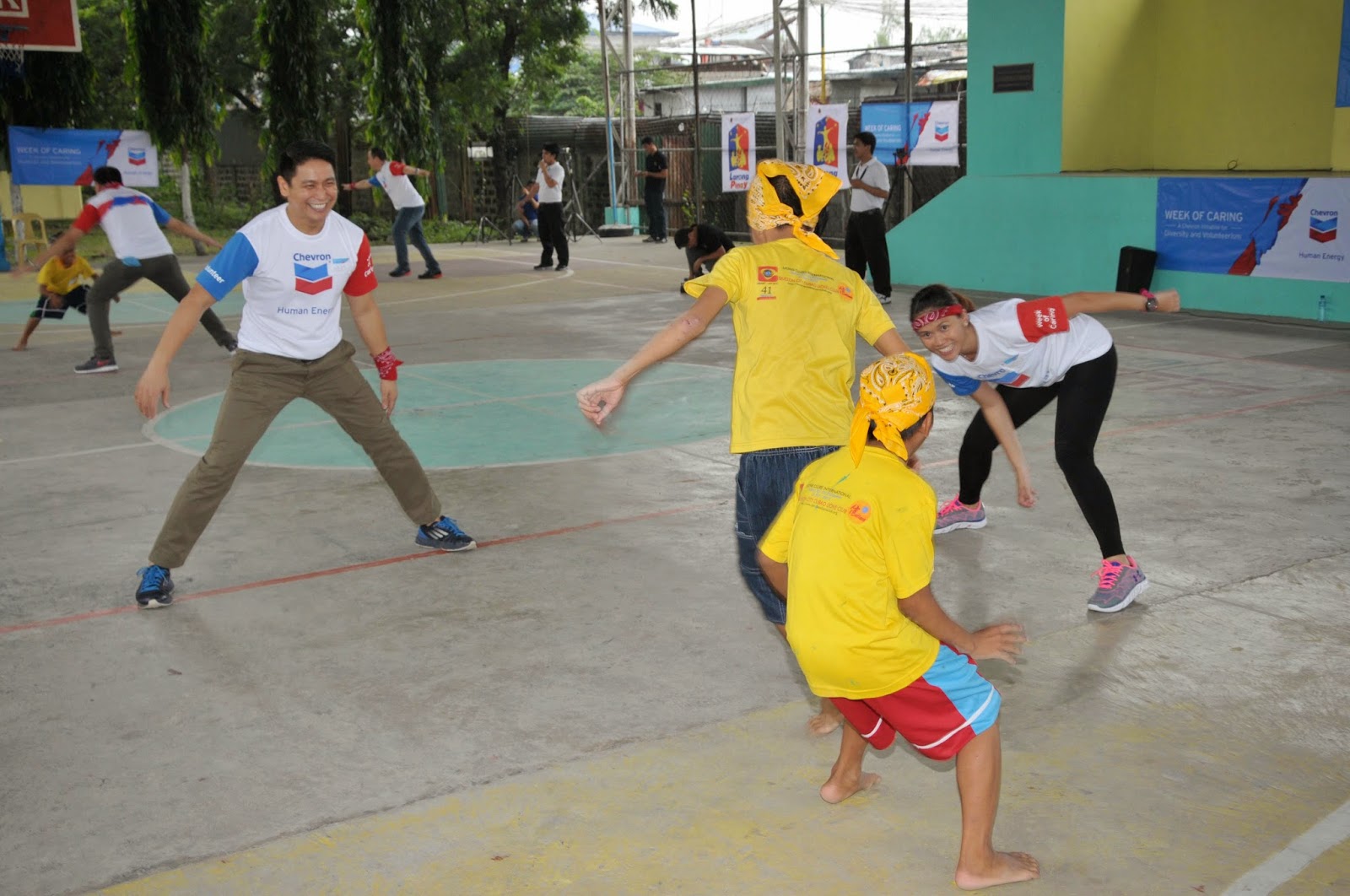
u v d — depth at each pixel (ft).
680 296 52.39
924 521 9.32
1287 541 18.66
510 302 51.93
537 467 24.45
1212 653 14.67
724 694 13.87
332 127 94.94
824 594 9.48
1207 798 11.35
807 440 11.91
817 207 12.31
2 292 59.82
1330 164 47.50
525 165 105.29
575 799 11.56
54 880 10.37
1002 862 10.01
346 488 23.15
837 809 11.32
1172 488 21.70
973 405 29.35
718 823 11.09
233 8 96.99
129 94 103.04
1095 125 49.47
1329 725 12.80
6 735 13.19
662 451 25.57
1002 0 48.96
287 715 13.55
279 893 10.14
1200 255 43.09
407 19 77.46
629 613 16.42
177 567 17.16
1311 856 10.35
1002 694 13.67
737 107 121.80
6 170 71.67
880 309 12.49
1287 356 34.55
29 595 17.62
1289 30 47.91
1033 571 17.70
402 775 12.10
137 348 40.81
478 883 10.21
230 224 108.47
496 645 15.43
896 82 100.89
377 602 17.04
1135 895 9.84
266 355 16.92
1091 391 15.99
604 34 91.45
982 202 50.44
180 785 12.00
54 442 27.35
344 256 16.94
